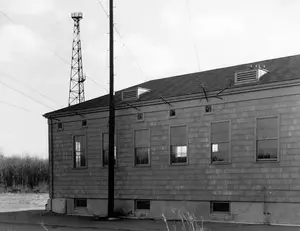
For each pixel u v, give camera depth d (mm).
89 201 24234
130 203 22141
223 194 18875
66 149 25797
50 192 26469
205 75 23703
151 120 21750
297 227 16172
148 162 21828
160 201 20984
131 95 23016
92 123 24578
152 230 17047
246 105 18516
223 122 19266
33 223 20734
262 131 18031
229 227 16703
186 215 19812
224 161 19125
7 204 35344
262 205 17656
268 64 21375
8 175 61938
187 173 20188
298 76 17312
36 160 66625
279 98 17578
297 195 16781
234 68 23281
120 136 22938
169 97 20844
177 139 20797
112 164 21578
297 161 16906
